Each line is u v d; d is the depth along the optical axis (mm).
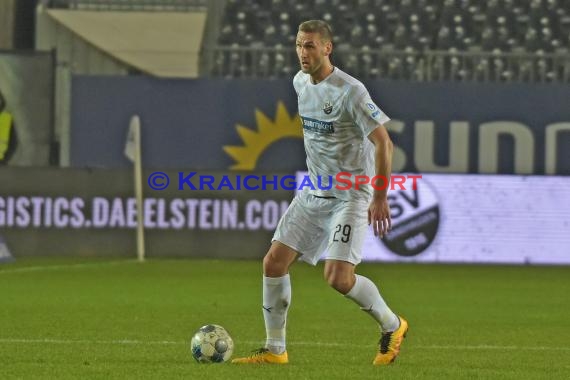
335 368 30797
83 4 93500
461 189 80625
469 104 85500
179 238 81125
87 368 30484
